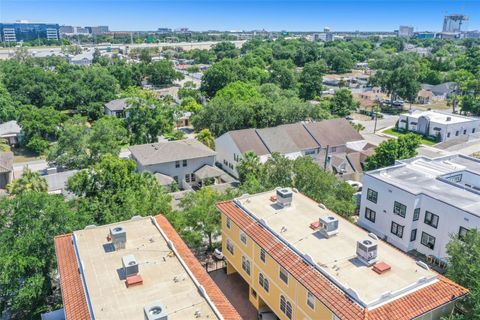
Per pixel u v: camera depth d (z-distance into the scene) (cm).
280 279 2831
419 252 4084
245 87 10294
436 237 3878
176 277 2409
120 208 3666
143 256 2625
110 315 2094
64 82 10794
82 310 2175
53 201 3191
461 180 4597
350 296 2275
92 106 9981
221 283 3634
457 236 3175
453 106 11562
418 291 2317
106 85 10844
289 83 12988
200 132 7638
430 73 14988
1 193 5291
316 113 8538
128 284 2317
